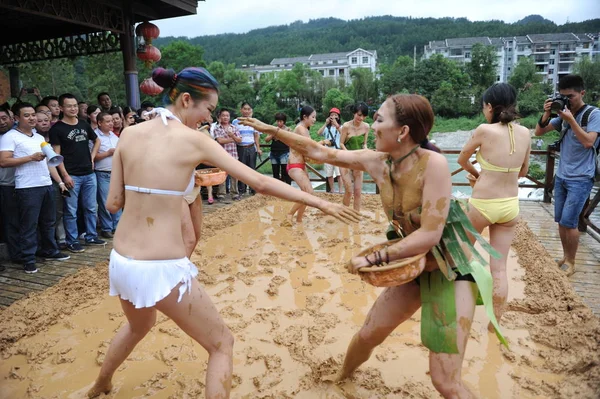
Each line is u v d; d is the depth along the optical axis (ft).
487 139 11.03
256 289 14.74
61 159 16.60
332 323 12.27
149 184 7.11
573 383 9.13
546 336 11.09
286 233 21.11
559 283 13.71
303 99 256.11
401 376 9.87
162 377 10.00
